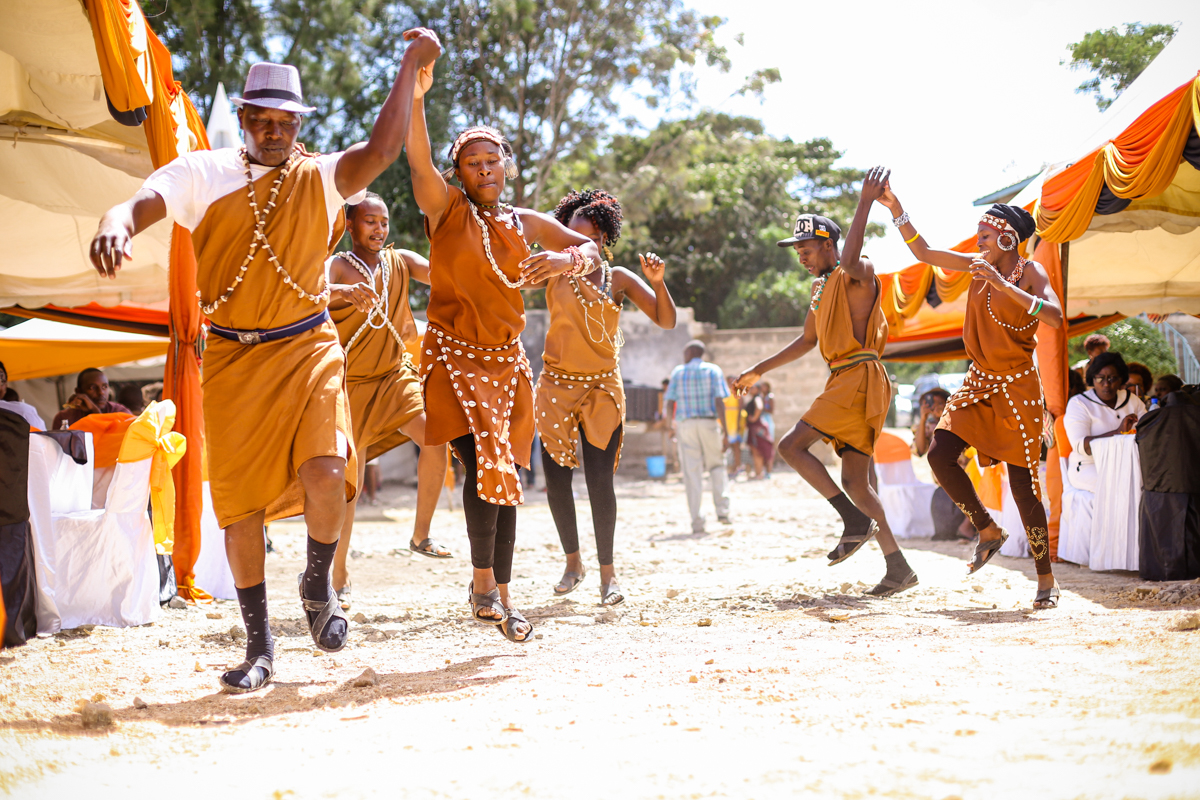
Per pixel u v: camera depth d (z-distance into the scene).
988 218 4.99
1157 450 5.92
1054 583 4.88
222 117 9.42
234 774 2.33
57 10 4.98
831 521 11.52
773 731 2.52
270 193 3.26
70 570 5.15
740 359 23.88
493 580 4.05
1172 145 5.72
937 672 3.18
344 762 2.41
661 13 24.11
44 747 2.60
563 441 5.56
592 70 24.22
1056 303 4.87
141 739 2.70
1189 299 9.83
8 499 4.70
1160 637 3.55
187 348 6.02
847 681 3.10
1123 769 2.05
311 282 3.36
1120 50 6.76
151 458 5.40
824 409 5.34
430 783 2.20
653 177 25.09
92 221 7.75
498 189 3.96
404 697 3.21
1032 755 2.19
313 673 3.73
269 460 3.30
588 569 7.54
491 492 3.79
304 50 21.34
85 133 6.37
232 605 6.03
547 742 2.52
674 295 34.38
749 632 4.33
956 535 9.12
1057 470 7.28
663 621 4.79
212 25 20.12
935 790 1.99
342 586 5.91
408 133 3.64
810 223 5.61
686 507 14.62
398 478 21.42
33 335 12.48
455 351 3.91
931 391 10.17
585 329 5.49
